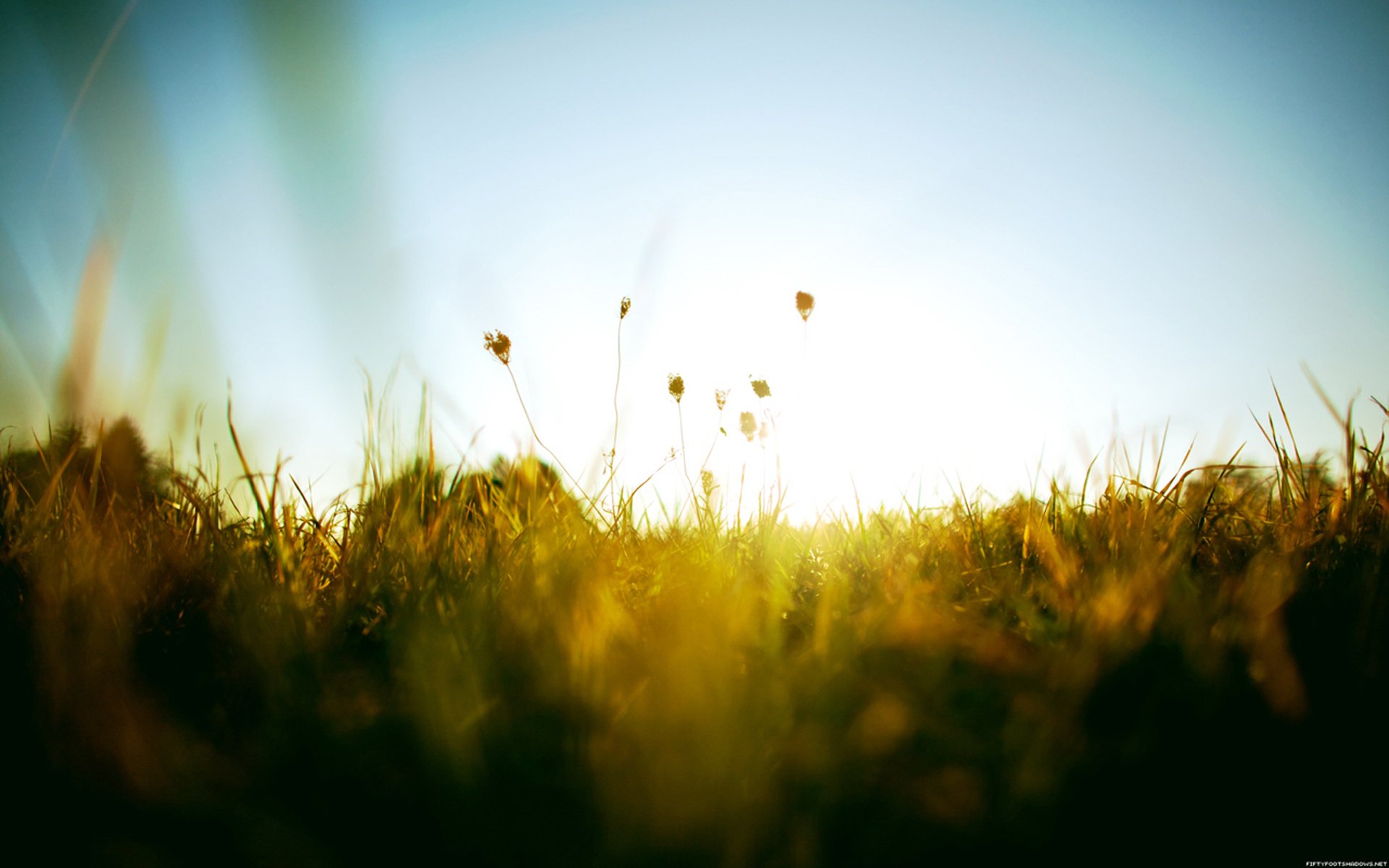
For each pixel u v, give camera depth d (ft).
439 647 3.21
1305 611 3.41
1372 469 3.84
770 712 2.96
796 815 2.45
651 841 2.25
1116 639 3.19
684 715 2.82
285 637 3.33
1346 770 2.64
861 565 4.31
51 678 2.85
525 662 3.28
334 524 4.25
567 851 2.32
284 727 2.85
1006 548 4.34
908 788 2.60
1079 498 4.40
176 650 3.46
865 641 3.38
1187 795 2.55
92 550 3.63
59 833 2.35
